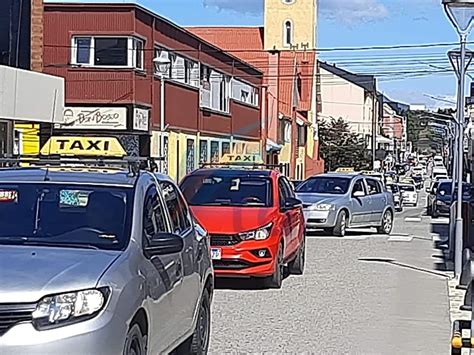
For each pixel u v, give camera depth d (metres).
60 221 7.37
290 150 70.00
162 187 8.68
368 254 21.53
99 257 6.69
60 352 5.99
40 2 29.12
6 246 6.88
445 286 15.76
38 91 24.83
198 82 45.44
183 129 42.78
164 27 39.75
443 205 39.34
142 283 6.83
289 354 9.83
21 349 5.94
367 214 27.86
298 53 74.25
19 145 29.47
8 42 28.91
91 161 8.14
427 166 137.88
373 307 13.23
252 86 57.94
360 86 99.19
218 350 9.93
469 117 38.62
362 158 86.31
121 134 36.25
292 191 17.16
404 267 18.72
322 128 86.62
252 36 73.06
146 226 7.59
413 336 11.06
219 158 43.47
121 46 35.84
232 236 14.40
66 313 6.10
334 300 13.88
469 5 16.12
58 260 6.52
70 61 35.84
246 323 11.71
